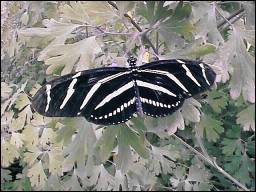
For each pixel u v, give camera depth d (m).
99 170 0.39
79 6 0.25
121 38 0.30
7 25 0.32
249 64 0.24
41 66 0.37
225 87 0.32
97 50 0.25
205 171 0.43
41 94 0.19
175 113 0.24
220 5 0.27
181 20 0.24
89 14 0.25
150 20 0.25
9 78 0.39
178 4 0.24
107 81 0.21
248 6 0.24
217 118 0.40
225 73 0.24
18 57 0.37
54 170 0.37
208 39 0.24
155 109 0.21
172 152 0.41
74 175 0.39
